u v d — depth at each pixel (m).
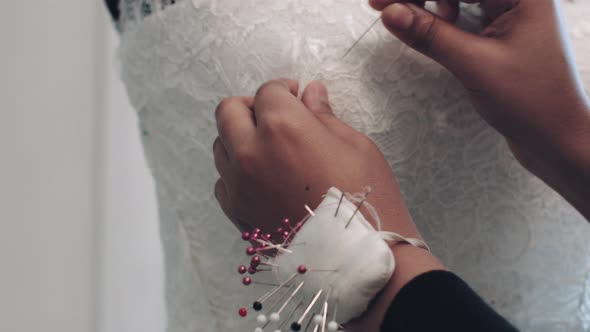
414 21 0.37
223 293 0.44
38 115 0.86
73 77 0.87
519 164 0.42
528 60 0.37
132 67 0.44
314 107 0.38
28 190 0.86
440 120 0.40
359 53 0.40
